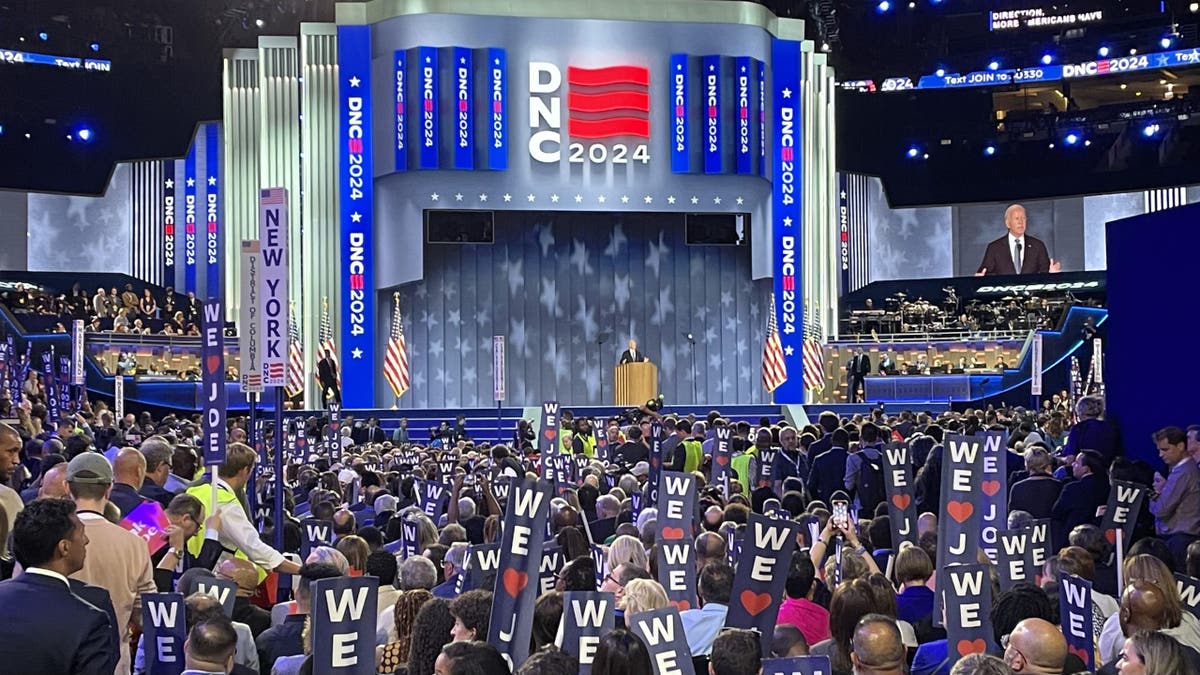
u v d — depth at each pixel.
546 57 38.50
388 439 34.22
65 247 46.84
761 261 40.38
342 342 38.34
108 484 7.38
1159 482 13.34
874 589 7.08
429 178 38.09
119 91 45.06
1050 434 23.19
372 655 5.50
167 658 6.33
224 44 44.31
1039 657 5.38
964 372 42.31
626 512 12.58
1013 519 10.59
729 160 39.25
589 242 41.47
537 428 37.50
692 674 5.59
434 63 37.91
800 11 45.19
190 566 9.45
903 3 49.22
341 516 10.80
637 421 24.12
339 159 38.56
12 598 5.55
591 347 41.31
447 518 13.38
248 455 10.60
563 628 5.75
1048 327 43.28
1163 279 15.97
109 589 7.18
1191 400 15.55
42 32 44.19
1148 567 7.25
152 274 47.00
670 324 41.62
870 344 42.97
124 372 37.78
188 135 45.28
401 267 38.34
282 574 10.26
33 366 35.91
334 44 38.84
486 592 6.21
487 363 40.66
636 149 38.78
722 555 8.92
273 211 14.06
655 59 38.94
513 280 40.94
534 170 38.38
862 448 16.84
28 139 44.47
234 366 38.69
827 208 41.25
